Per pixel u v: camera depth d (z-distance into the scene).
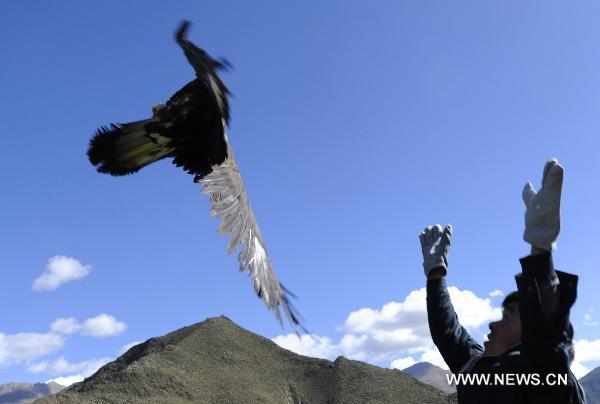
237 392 158.62
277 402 160.12
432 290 4.18
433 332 4.14
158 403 145.38
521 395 3.44
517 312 3.80
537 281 3.10
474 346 4.10
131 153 3.66
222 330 191.75
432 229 4.36
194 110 3.61
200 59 2.90
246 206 3.62
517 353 3.60
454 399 161.75
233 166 3.75
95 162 3.63
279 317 3.16
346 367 181.25
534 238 3.04
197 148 3.66
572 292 3.19
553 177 3.00
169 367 166.00
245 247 3.39
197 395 154.75
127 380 156.62
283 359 187.62
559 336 3.17
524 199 3.20
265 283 3.28
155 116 3.62
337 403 164.62
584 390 3.59
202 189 3.58
